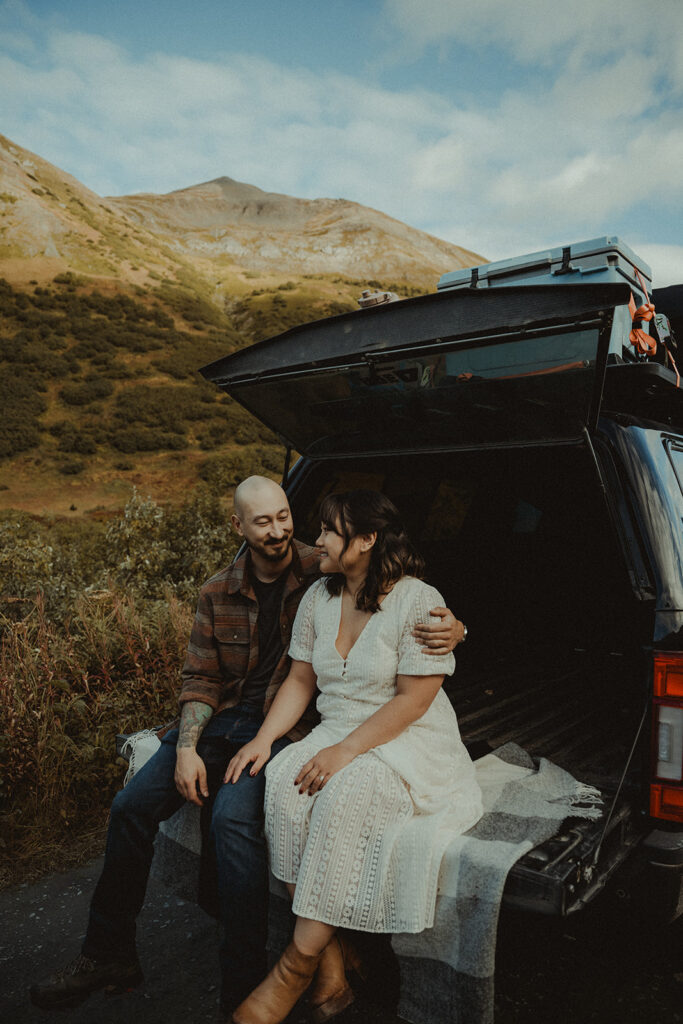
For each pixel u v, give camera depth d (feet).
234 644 8.13
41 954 8.64
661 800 6.61
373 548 7.21
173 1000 7.76
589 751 8.63
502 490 11.13
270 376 8.84
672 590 7.00
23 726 12.15
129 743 8.64
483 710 9.96
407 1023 7.30
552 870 5.74
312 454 10.39
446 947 5.95
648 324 10.05
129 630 14.94
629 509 7.28
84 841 11.36
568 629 10.94
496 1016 7.27
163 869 8.07
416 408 8.47
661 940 8.00
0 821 11.28
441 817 6.46
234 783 7.07
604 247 9.70
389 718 6.77
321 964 6.39
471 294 7.02
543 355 6.91
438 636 6.82
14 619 15.81
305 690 7.66
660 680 6.66
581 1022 7.17
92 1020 7.48
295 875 6.47
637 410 9.04
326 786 6.44
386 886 6.15
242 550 8.98
